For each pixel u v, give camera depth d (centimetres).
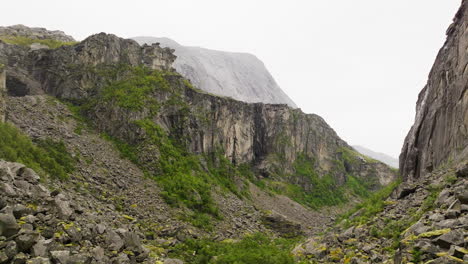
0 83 4412
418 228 2136
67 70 6894
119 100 6378
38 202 1875
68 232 1752
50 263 1442
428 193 3086
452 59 4209
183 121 7188
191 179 5772
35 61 7000
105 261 1761
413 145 4975
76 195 3322
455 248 1603
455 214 2058
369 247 2452
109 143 5662
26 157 3412
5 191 1752
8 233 1452
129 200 4166
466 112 3488
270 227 5788
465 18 3991
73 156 4550
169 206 4534
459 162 3281
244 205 6488
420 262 1692
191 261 2784
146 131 6047
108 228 2083
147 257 2136
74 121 5862
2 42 6994
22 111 5188
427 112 4819
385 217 3052
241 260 2606
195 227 4275
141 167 5378
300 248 3133
